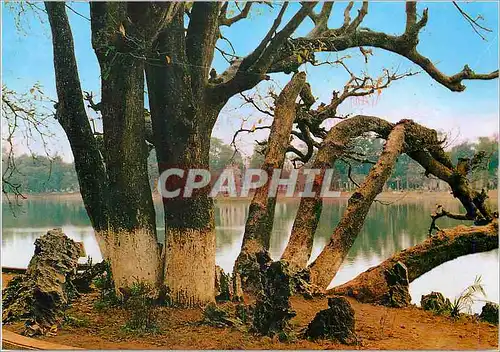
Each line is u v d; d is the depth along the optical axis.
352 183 15.04
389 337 8.41
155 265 9.52
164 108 9.16
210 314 8.34
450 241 11.94
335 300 7.93
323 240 15.68
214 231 9.38
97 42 8.85
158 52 8.99
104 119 9.34
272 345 7.55
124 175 9.35
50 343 7.38
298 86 12.05
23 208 13.42
